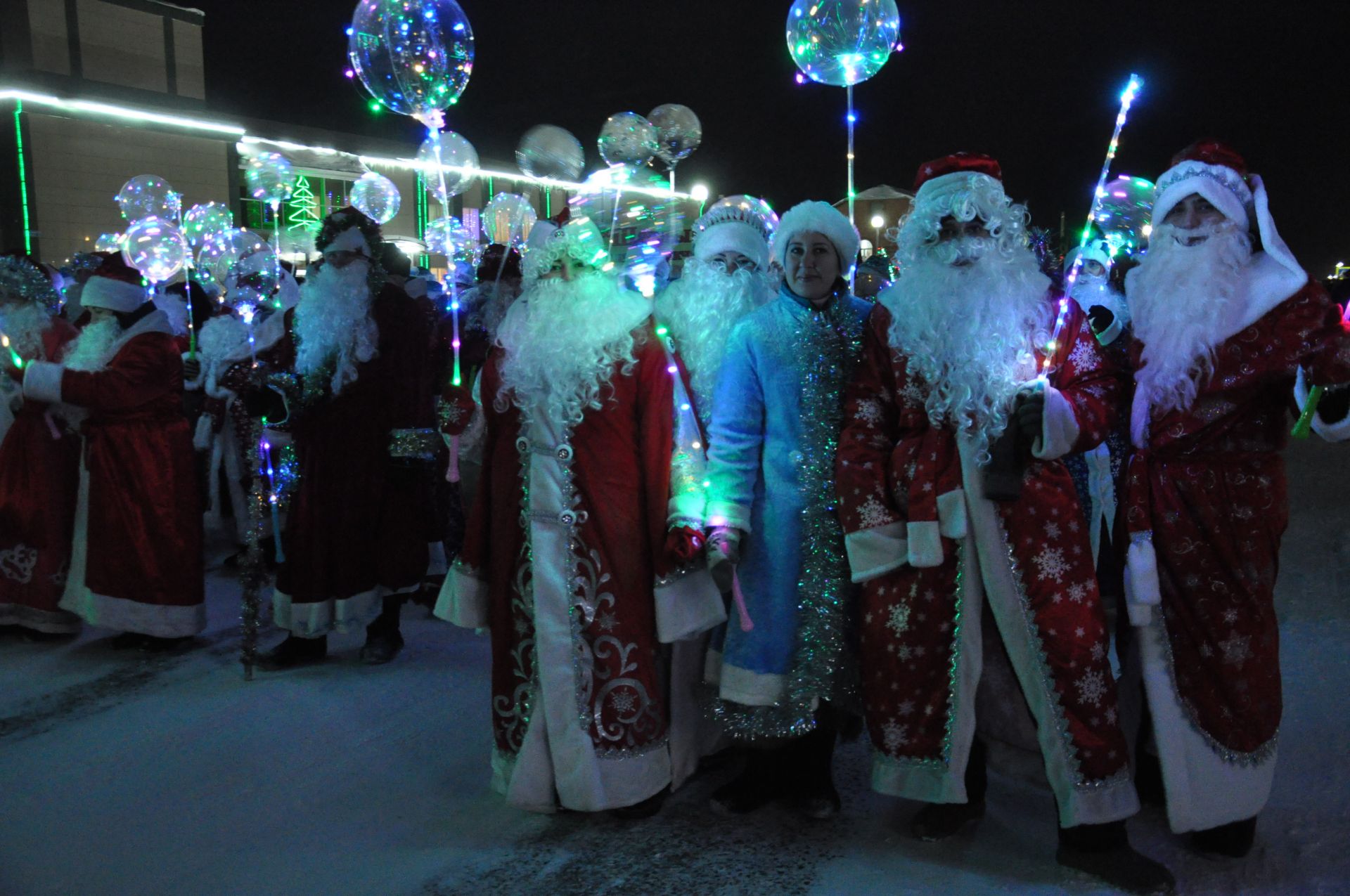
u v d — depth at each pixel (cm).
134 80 1691
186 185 1750
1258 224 258
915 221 269
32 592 485
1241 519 254
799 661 284
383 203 796
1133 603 258
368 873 275
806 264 291
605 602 290
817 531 285
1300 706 362
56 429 489
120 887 271
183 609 470
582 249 295
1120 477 273
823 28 340
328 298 436
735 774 338
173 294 657
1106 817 253
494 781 309
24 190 1556
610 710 289
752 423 291
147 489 461
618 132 390
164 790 329
